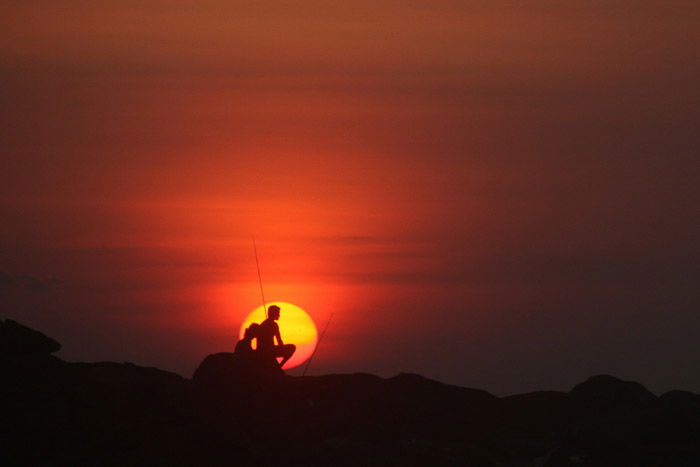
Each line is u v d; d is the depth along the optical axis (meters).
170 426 67.44
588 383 85.06
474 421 79.31
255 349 73.19
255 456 66.75
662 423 77.56
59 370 69.06
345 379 81.62
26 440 62.75
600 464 72.44
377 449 72.00
